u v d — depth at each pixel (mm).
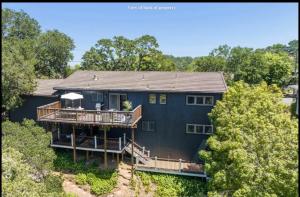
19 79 20594
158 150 21312
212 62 49469
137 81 22453
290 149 11070
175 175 18844
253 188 10516
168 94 20500
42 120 19406
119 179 18312
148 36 45812
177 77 23109
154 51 46250
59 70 45531
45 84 25062
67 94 20375
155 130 21141
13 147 12547
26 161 12969
